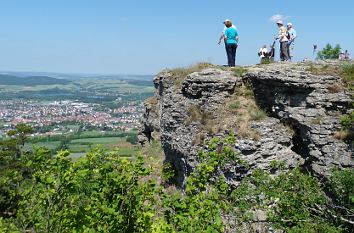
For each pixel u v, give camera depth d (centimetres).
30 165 647
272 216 1087
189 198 703
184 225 654
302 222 1030
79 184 664
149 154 2841
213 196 718
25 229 691
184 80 2028
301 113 1554
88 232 625
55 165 642
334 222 1098
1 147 4181
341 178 1115
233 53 2092
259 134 1583
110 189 672
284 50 2119
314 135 1471
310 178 1133
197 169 794
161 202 729
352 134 1398
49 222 643
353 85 1505
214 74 1886
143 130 3428
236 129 1634
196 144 1773
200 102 1898
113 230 640
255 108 1761
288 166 1541
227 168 1484
